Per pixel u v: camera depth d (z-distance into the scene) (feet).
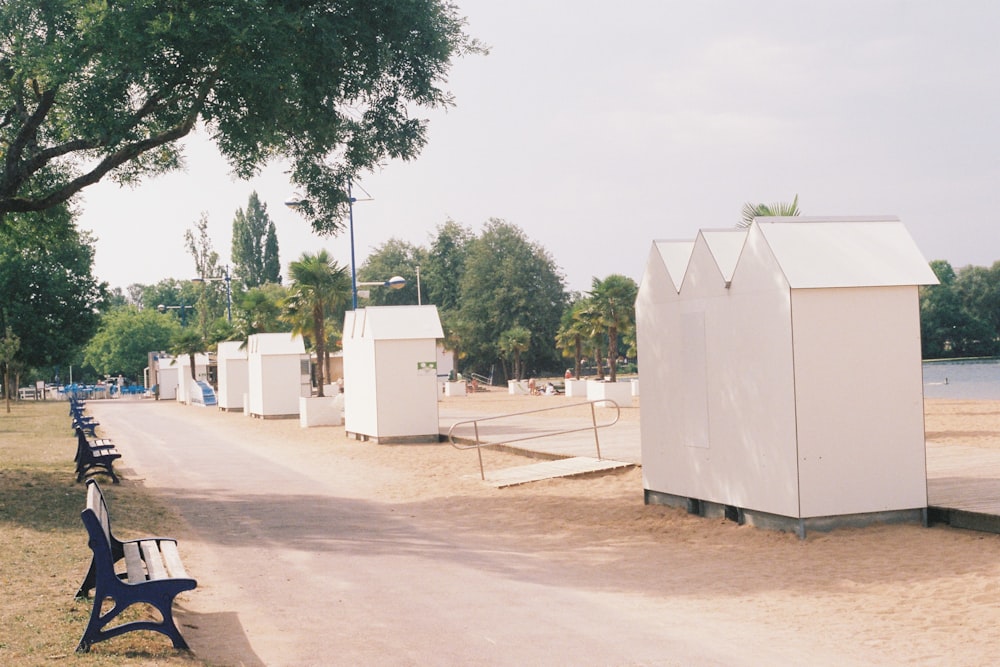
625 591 28.04
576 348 204.64
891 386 34.35
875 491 34.14
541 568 32.07
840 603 25.26
